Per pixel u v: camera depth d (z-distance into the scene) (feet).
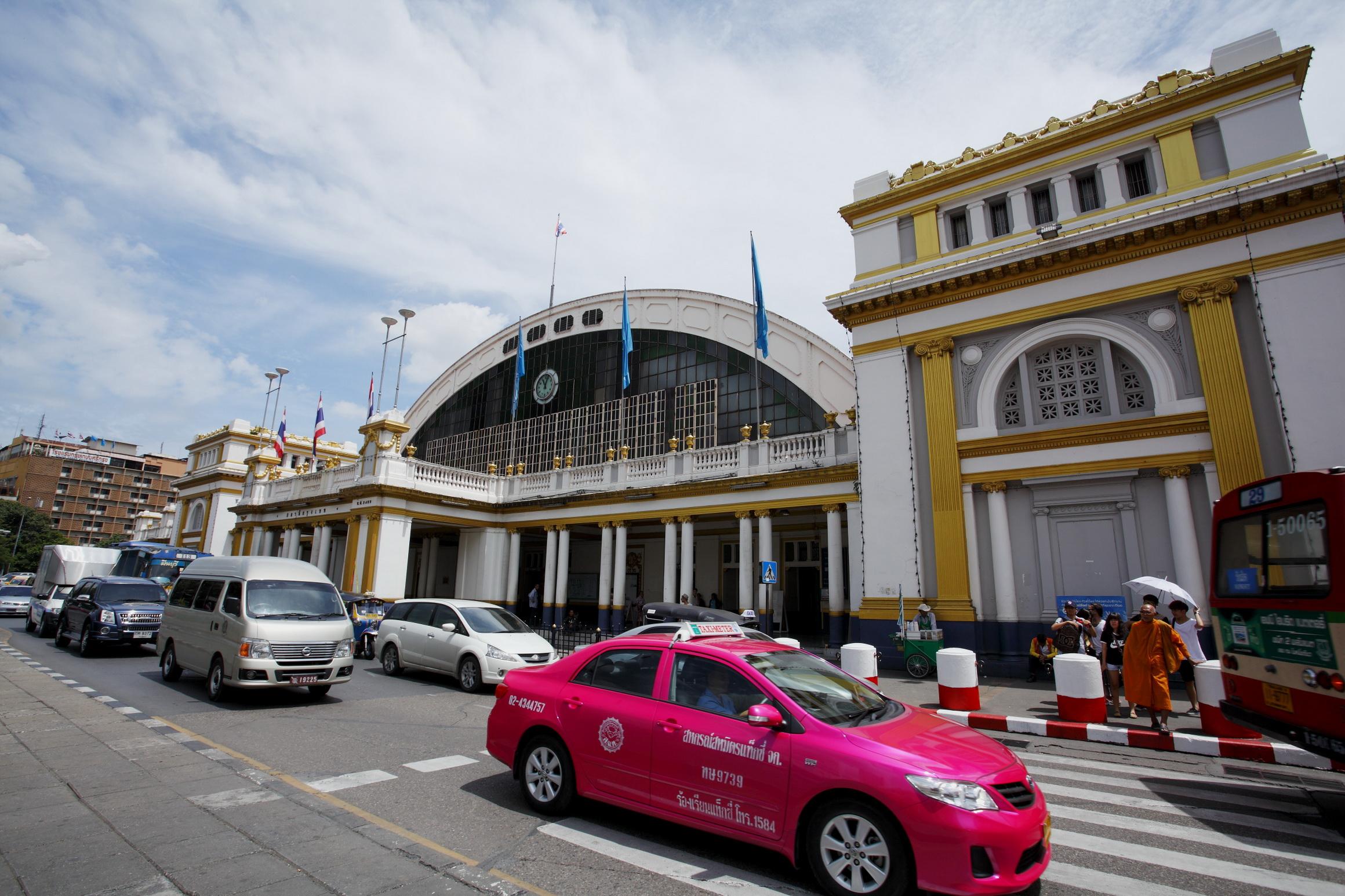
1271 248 45.27
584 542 109.91
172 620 42.24
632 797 17.63
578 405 111.45
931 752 15.02
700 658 18.35
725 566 92.68
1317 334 43.04
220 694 35.96
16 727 28.19
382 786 21.54
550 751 19.67
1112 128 53.47
